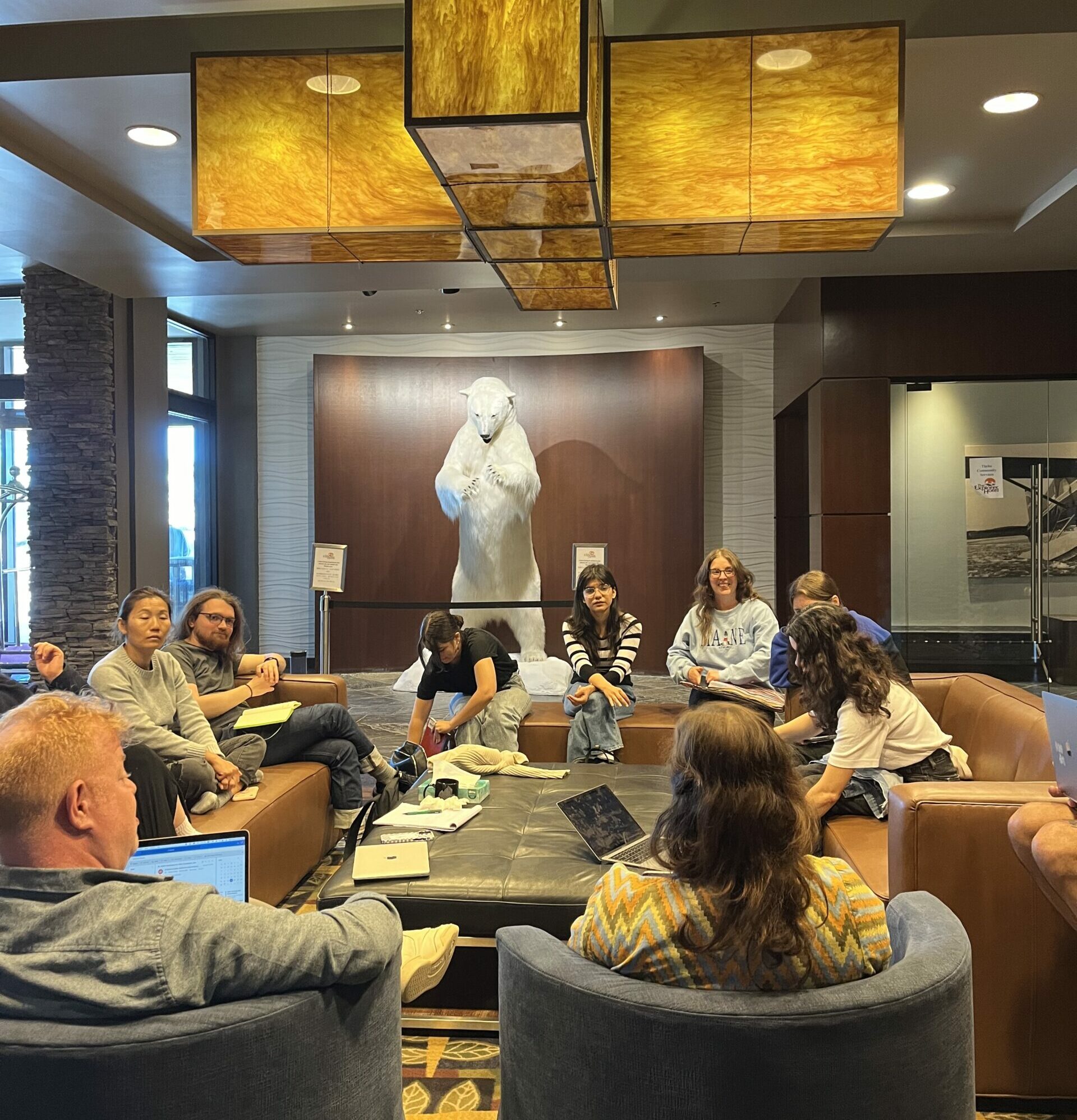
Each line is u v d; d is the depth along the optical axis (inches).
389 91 116.7
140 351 266.5
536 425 344.8
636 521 337.7
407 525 348.5
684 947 49.6
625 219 115.5
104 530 251.9
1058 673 243.6
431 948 63.9
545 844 108.6
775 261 227.6
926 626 247.6
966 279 242.5
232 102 118.1
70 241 195.2
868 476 247.4
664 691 304.7
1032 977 82.2
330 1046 48.8
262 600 362.0
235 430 360.8
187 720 132.6
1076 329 239.3
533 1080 53.0
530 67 92.6
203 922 45.7
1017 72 131.0
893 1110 47.5
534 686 306.8
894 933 61.0
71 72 130.4
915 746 111.6
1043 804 75.7
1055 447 243.8
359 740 154.2
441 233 118.6
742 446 341.1
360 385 346.9
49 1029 42.9
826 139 112.5
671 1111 47.5
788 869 49.1
